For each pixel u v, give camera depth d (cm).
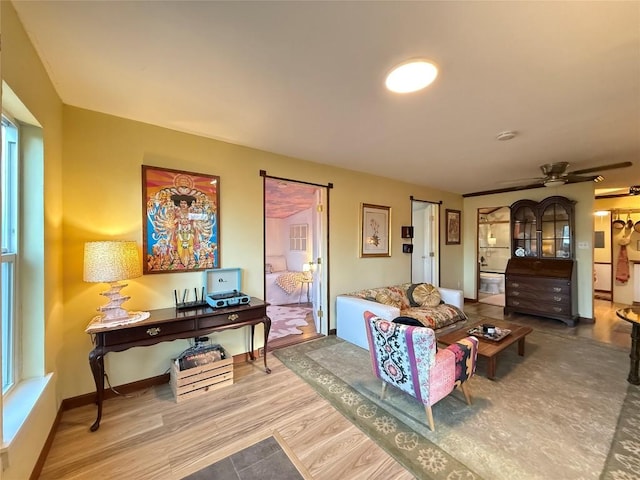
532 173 425
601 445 176
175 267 264
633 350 252
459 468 159
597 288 647
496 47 148
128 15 128
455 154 334
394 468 160
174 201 263
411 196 497
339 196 398
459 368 208
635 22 129
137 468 161
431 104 211
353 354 321
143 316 225
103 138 230
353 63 163
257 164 317
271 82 184
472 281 593
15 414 140
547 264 466
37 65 157
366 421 202
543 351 329
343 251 404
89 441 182
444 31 137
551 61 160
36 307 171
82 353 222
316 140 288
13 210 162
